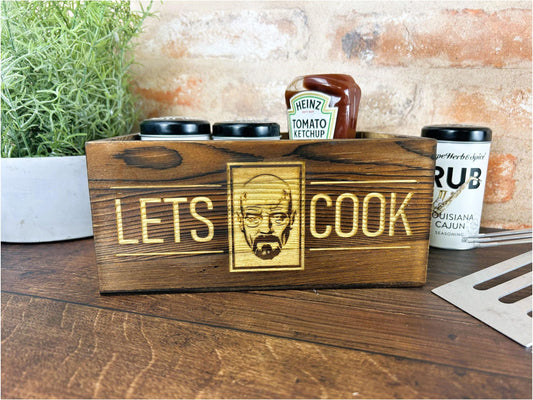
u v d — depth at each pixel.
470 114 0.71
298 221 0.47
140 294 0.48
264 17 0.75
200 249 0.48
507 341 0.38
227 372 0.33
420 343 0.37
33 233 0.63
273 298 0.47
